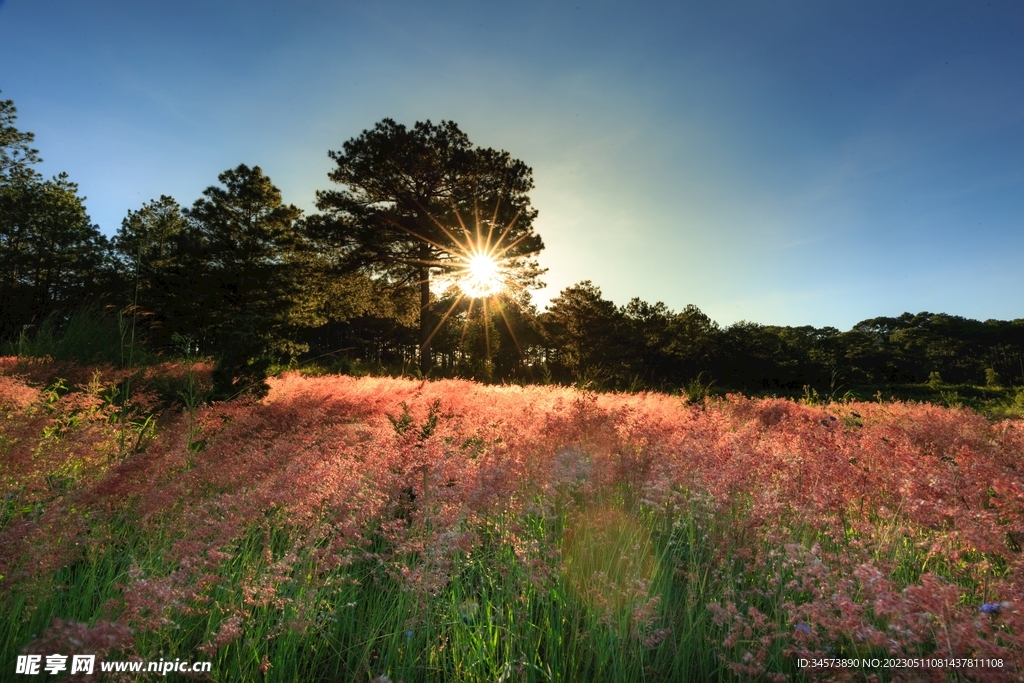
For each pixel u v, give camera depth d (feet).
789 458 10.57
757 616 6.86
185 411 16.63
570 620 8.29
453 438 14.11
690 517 9.29
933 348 304.09
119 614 6.89
